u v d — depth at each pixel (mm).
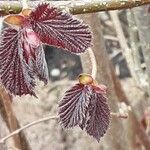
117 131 648
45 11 279
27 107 1124
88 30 281
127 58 760
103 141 660
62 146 1146
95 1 312
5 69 282
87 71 541
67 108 312
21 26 280
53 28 281
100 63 574
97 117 317
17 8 300
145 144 752
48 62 1253
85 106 311
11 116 508
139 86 779
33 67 282
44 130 1165
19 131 473
